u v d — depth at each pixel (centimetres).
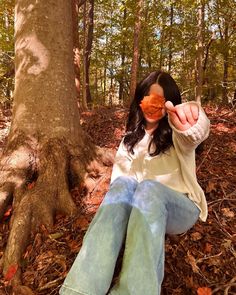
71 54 358
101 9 1630
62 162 326
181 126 176
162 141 208
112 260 169
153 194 180
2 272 250
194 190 205
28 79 335
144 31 1317
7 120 585
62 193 311
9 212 301
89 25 1304
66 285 165
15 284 235
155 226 170
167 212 186
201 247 248
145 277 159
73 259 246
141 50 1594
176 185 205
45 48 336
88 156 350
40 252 261
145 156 214
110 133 495
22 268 251
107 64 1756
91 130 514
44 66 336
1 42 1127
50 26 338
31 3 338
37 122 334
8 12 1017
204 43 1294
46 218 287
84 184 327
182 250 243
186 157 202
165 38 1503
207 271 230
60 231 279
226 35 1258
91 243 171
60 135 337
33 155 328
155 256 166
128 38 1373
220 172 355
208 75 1329
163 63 1703
